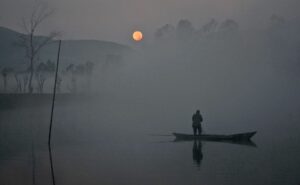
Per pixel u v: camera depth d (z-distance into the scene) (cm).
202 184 3141
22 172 3791
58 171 3806
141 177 3434
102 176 3522
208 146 5131
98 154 4775
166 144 5422
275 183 3114
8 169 3947
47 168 3972
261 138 5772
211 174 3466
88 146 5519
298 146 4947
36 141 6206
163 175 3481
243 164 3866
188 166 3841
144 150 4959
